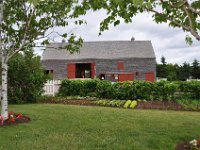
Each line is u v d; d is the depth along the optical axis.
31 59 20.69
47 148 8.02
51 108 16.02
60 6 10.93
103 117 12.87
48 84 25.06
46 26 11.51
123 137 9.16
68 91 24.64
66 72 46.03
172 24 8.11
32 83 20.30
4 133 9.57
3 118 11.06
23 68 19.97
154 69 45.88
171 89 20.66
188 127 10.80
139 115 13.67
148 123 11.52
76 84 24.39
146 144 8.42
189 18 7.17
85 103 19.97
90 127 10.62
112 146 8.20
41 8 10.92
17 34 11.59
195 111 16.73
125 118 12.66
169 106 18.23
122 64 45.94
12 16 11.62
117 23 8.81
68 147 8.11
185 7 7.04
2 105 11.35
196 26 8.04
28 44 11.70
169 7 7.12
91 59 45.91
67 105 18.45
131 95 21.52
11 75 19.62
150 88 21.16
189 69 68.69
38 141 8.67
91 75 46.16
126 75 45.75
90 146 8.21
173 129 10.39
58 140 8.79
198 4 7.64
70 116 13.01
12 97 19.58
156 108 17.70
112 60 45.94
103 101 19.86
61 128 10.41
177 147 8.25
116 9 8.20
